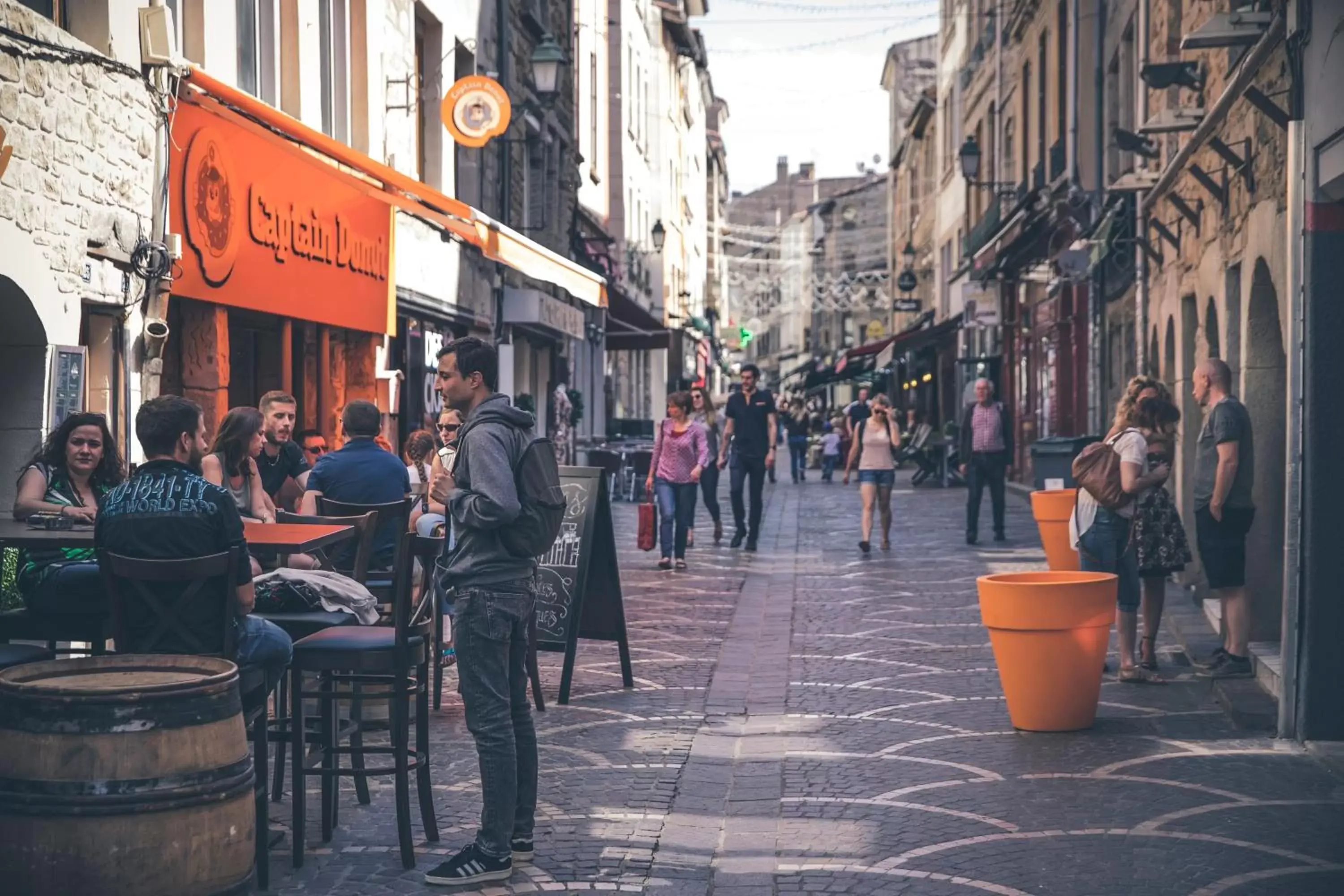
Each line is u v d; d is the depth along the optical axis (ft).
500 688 17.93
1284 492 32.86
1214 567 29.35
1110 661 31.73
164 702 14.39
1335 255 23.68
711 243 280.92
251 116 35.63
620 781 22.38
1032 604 24.77
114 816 14.08
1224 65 37.96
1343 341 23.70
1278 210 29.86
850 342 248.32
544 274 43.91
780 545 57.93
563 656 32.91
